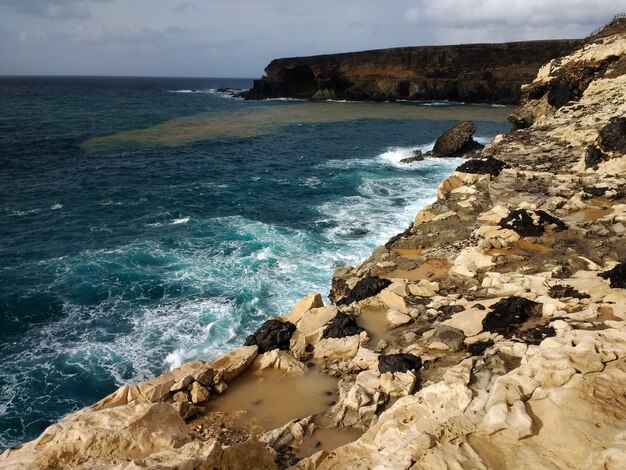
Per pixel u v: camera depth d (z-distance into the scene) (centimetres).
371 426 706
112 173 3591
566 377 658
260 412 894
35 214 2677
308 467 607
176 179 3456
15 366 1390
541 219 1644
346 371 993
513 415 596
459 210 1959
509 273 1317
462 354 968
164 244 2234
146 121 6631
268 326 1176
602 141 2200
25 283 1848
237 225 2481
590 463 506
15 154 4162
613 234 1534
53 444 521
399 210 2659
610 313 1019
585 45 4044
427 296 1288
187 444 531
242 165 3962
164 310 1672
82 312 1666
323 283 1816
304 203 2867
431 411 681
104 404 858
